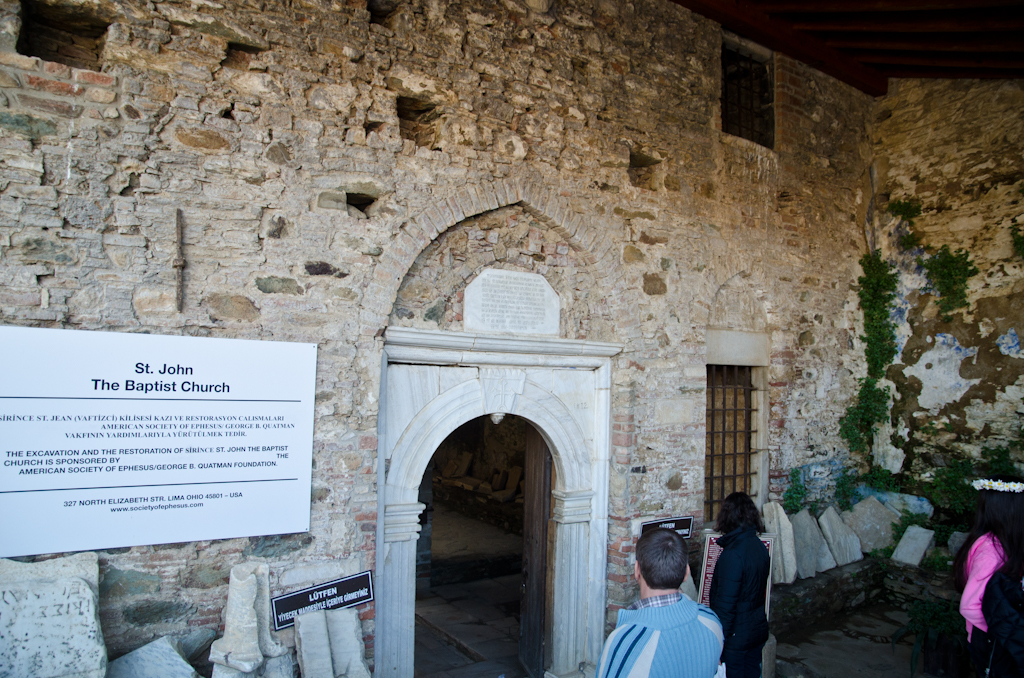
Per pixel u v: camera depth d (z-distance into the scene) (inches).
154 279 127.3
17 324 115.8
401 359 161.5
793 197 247.3
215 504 131.1
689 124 214.1
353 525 146.7
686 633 84.4
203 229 132.7
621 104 198.4
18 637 107.1
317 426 143.2
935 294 260.5
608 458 195.9
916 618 220.8
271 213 140.1
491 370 177.2
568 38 188.1
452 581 305.4
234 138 136.3
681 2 212.5
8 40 117.2
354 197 153.7
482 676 202.1
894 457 269.9
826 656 205.9
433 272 165.3
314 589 140.4
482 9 171.5
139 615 124.1
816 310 255.8
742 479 243.0
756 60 248.5
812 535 242.7
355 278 148.6
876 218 279.1
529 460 205.2
